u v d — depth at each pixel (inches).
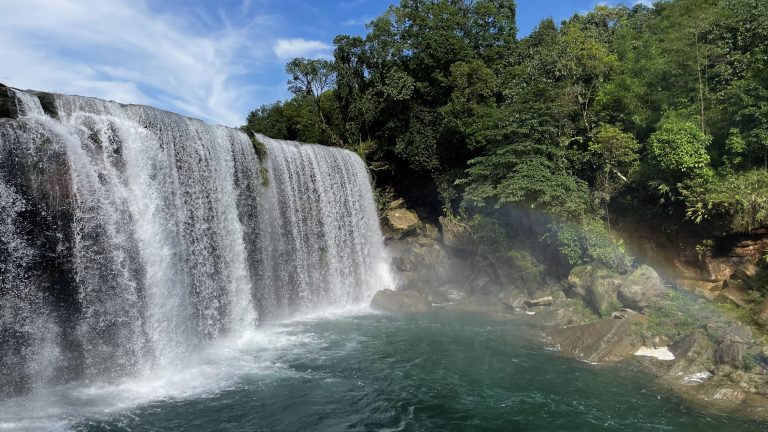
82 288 643.5
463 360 731.4
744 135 888.9
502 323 949.8
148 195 746.2
